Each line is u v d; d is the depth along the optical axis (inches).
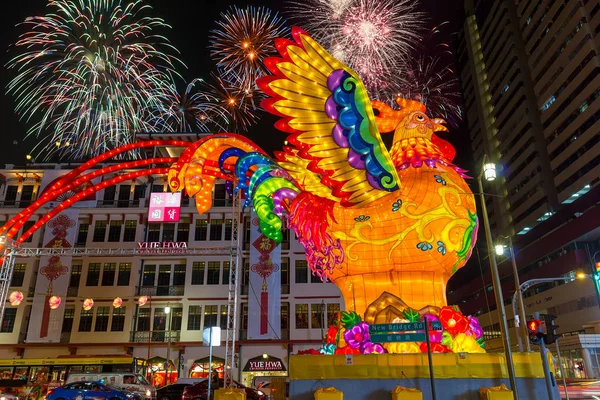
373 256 459.8
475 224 480.4
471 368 444.1
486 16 3447.3
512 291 2389.3
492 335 2615.7
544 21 2662.4
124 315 1510.8
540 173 2672.2
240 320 1509.6
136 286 1541.6
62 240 1556.3
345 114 448.8
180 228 1609.3
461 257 468.4
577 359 1641.2
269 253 1539.1
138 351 1482.5
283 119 459.5
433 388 392.2
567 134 2472.9
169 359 1476.4
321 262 484.7
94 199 1625.2
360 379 446.3
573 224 1873.8
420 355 447.8
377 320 454.0
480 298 2773.1
